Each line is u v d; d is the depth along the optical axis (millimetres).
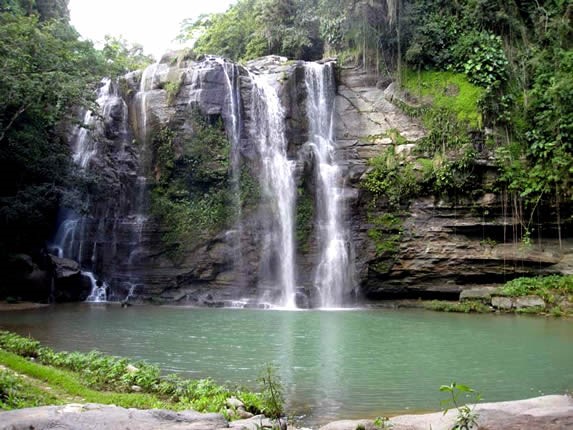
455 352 13062
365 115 29000
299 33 35531
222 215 26328
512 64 27734
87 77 26438
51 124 26531
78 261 26172
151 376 8766
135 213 27141
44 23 31906
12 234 23969
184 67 28953
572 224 24250
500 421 5875
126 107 28938
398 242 25594
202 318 19219
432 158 26234
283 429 6355
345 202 26594
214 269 25656
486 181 24953
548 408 6570
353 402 8742
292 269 26078
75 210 25016
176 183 27156
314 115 29297
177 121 27703
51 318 18031
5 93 22172
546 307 21328
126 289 25984
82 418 5676
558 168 24312
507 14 29016
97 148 27891
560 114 24969
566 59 26547
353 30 30469
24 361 8945
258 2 38656
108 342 13883
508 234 24641
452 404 8570
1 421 5492
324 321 18734
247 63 32312
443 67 28297
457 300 24719
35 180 25234
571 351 13203
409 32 29203
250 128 28484
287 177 27016
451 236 25000
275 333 15875
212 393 8055
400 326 17562
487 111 26375
